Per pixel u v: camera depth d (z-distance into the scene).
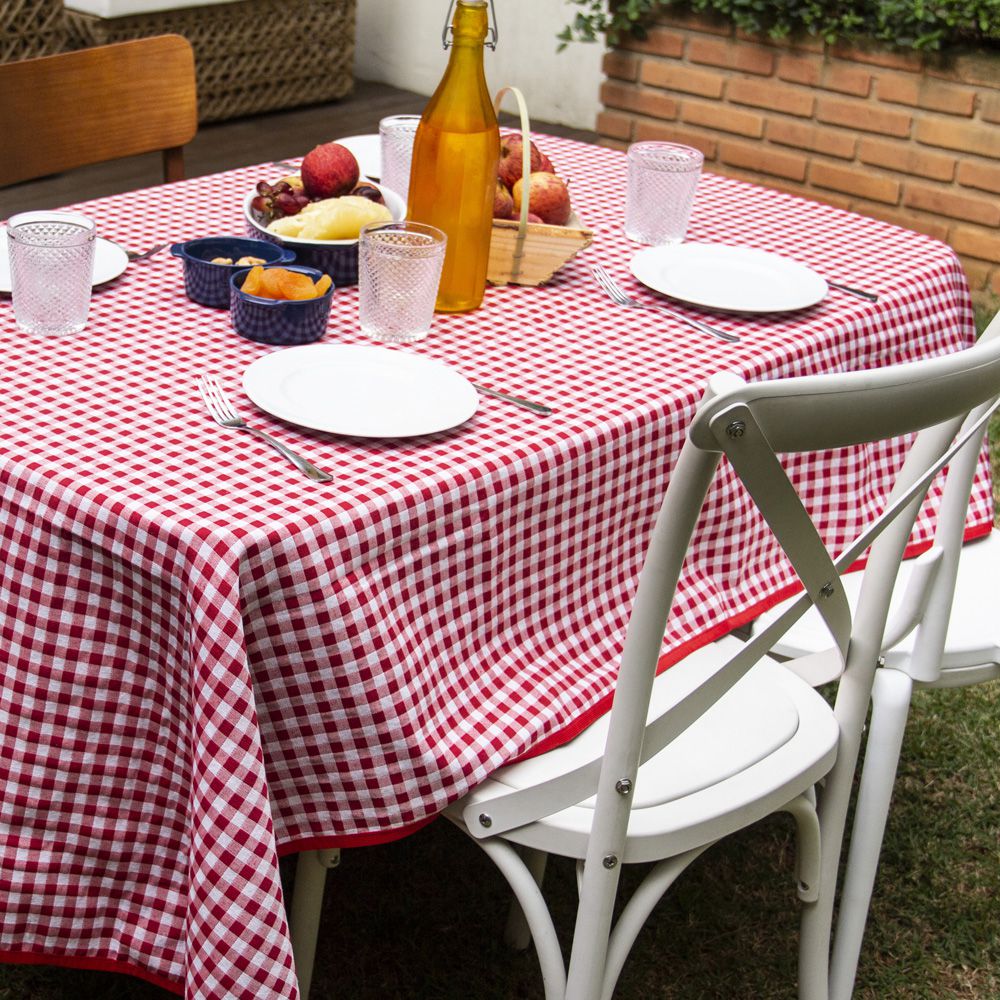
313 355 1.37
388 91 5.79
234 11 5.02
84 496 1.09
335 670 1.12
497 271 1.63
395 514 1.13
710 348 1.51
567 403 1.35
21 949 1.20
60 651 1.14
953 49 3.72
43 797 1.17
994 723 2.22
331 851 1.32
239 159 4.73
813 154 4.07
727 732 1.37
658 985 1.70
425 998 1.65
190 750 1.11
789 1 3.91
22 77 1.98
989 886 1.90
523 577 1.30
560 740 1.30
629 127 4.42
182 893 1.17
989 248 3.84
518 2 5.34
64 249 1.35
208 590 1.03
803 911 1.48
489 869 1.86
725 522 1.50
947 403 1.05
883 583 1.33
